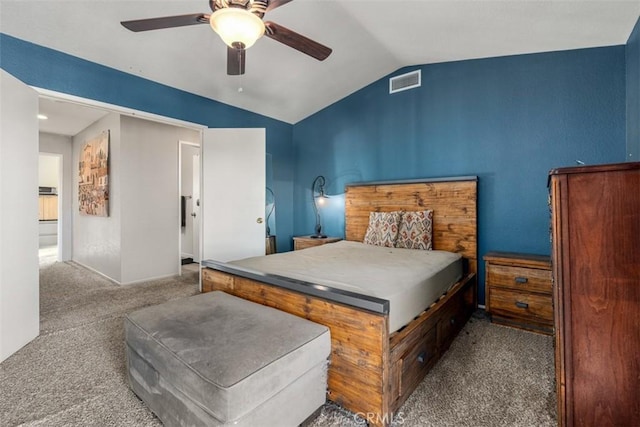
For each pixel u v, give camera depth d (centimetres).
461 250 312
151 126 425
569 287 120
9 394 165
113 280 410
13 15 224
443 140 339
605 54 257
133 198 405
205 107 380
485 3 217
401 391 150
